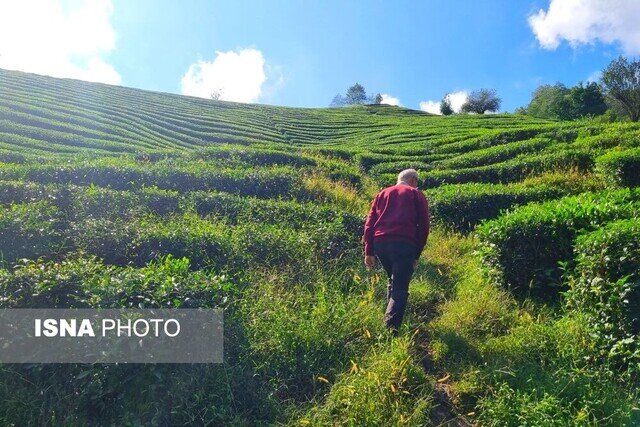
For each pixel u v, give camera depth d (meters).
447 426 4.30
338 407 4.30
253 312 5.50
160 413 4.14
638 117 59.59
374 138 35.88
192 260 7.10
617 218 6.68
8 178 11.48
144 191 10.30
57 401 4.20
